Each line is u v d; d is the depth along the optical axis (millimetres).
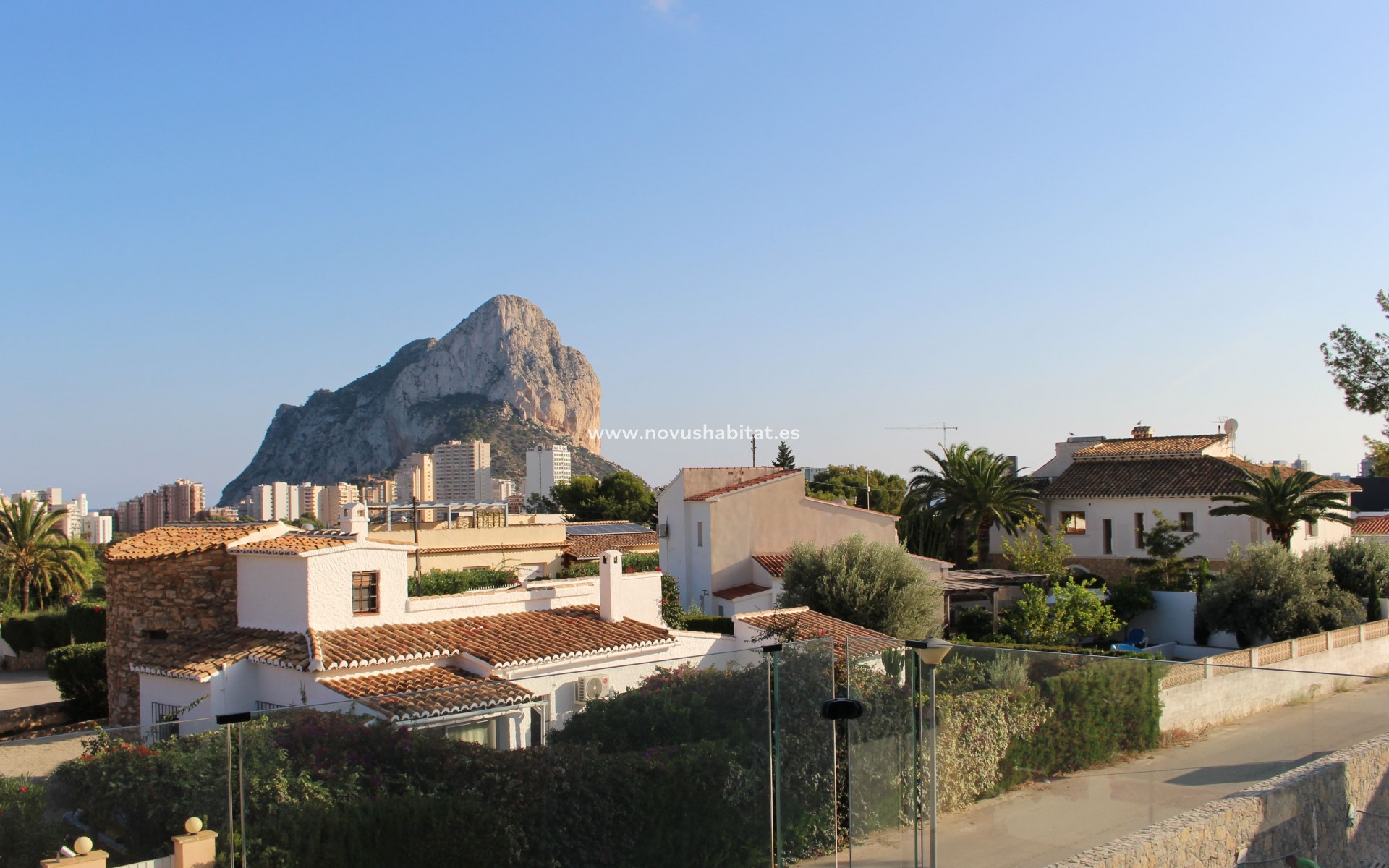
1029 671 11305
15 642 43906
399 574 19703
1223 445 50625
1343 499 49000
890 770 11141
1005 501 45000
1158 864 8344
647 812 9398
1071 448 52938
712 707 10078
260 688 17875
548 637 19734
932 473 46875
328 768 7898
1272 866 9250
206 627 21312
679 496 40344
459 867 8289
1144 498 46156
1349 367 31188
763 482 38938
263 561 19531
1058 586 33781
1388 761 10617
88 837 7254
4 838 6953
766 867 10203
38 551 55406
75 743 7590
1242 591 32781
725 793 9953
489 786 8578
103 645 26875
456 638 18984
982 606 37875
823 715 10492
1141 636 34906
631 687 10336
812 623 23516
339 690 16391
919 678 11344
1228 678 10281
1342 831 9984
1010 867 9898
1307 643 22641
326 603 18516
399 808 8094
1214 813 9047
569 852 8922
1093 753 10547
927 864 10406
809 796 10656
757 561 38062
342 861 7746
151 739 7516
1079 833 10508
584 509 91562
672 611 30219
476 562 46062
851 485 81062
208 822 7281
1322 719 10266
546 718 9656
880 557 28453
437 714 8898
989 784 11016
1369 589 35281
